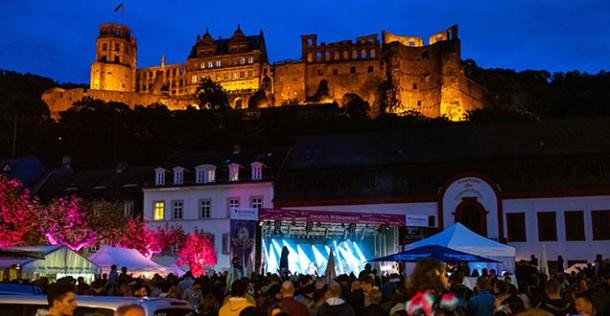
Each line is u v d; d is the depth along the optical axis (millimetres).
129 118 116750
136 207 59094
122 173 64062
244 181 54219
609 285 14828
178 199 56219
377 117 125312
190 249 50000
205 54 157625
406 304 7574
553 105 150375
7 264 28578
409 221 38656
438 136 54656
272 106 143250
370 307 10844
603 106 140750
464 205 49062
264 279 19000
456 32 140125
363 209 50938
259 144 108750
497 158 50469
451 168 51062
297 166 54562
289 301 11242
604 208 47031
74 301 8125
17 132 117250
